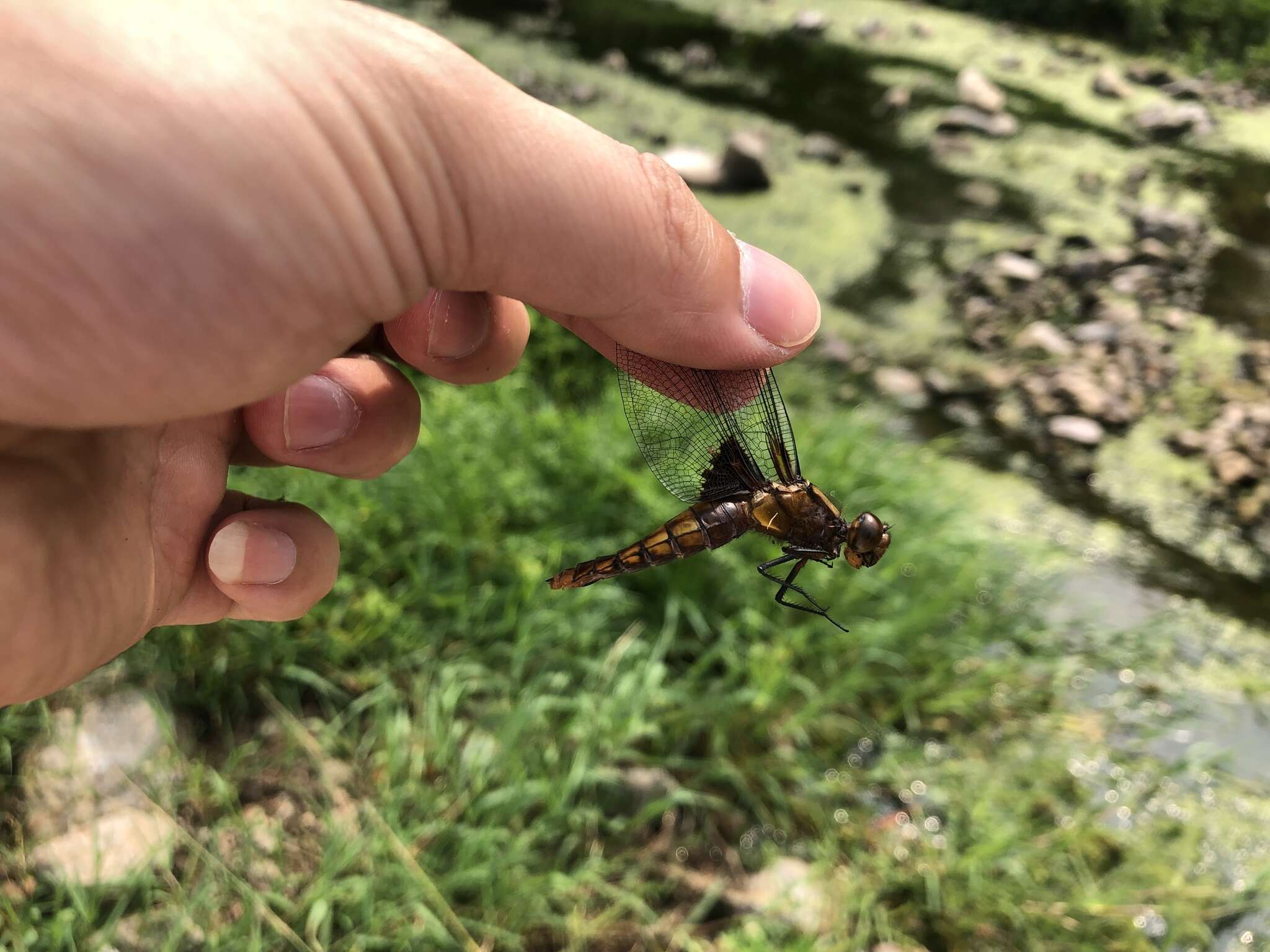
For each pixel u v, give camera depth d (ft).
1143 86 1.71
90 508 0.30
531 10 1.71
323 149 0.24
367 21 0.25
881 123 1.49
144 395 0.24
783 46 1.71
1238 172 1.44
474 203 0.27
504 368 0.41
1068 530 0.84
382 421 0.40
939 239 1.23
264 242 0.24
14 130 0.21
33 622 0.28
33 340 0.23
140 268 0.23
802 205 1.27
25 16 0.21
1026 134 1.50
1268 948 0.56
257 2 0.24
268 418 0.38
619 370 0.38
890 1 1.96
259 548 0.37
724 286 0.32
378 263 0.26
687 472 0.41
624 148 0.29
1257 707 0.71
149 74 0.22
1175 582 0.81
